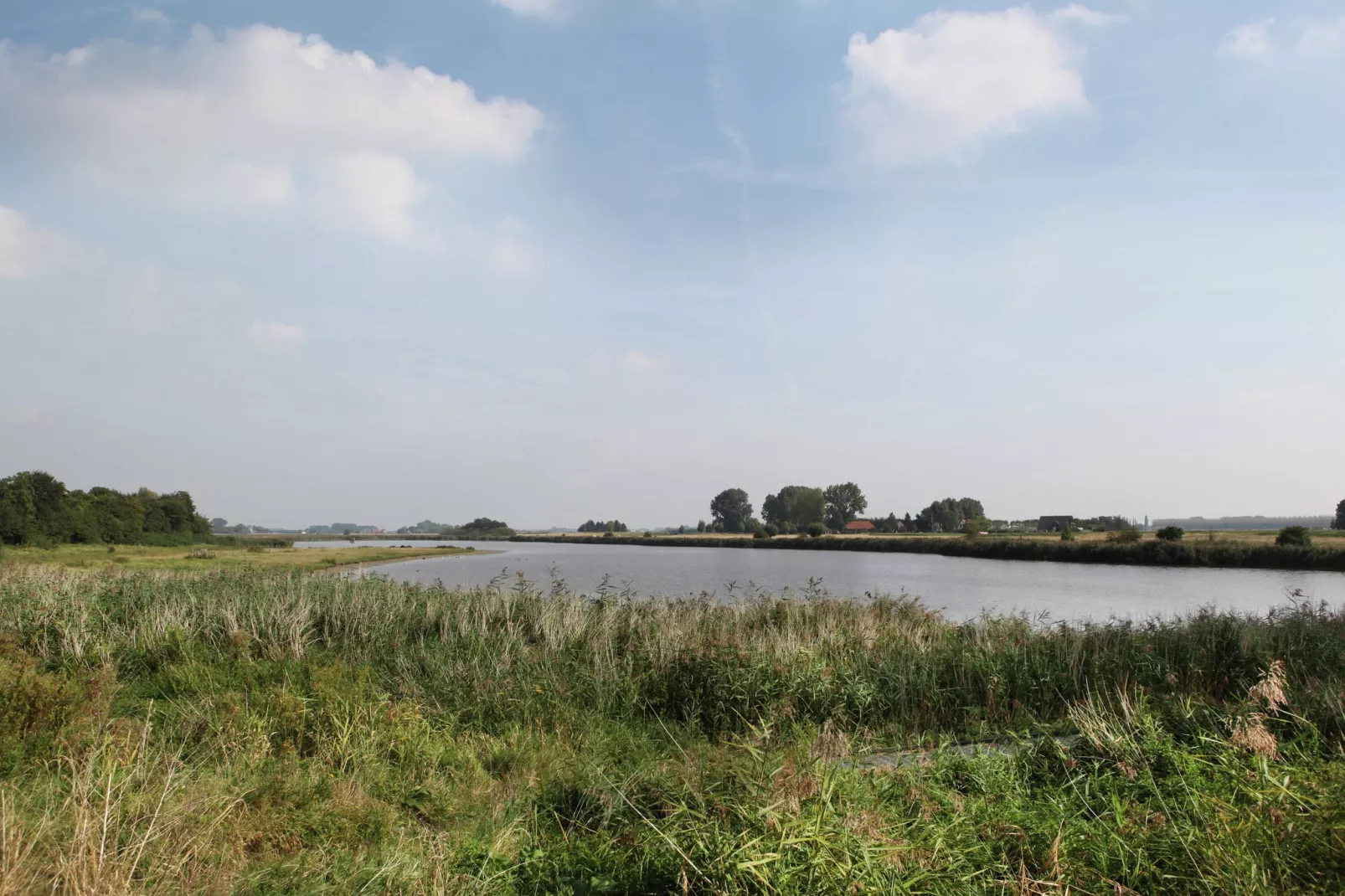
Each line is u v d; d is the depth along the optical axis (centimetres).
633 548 9688
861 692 846
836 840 383
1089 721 635
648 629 1099
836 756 635
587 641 1081
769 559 5881
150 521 7538
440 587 1597
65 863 365
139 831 423
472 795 576
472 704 810
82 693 659
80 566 3055
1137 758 551
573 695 862
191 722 650
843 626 1277
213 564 3388
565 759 670
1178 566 4350
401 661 939
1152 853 411
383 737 653
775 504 13438
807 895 354
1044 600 2652
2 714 566
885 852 383
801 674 858
